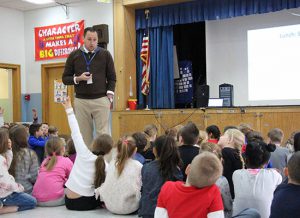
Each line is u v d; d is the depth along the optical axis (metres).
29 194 3.85
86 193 3.62
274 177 2.50
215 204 1.85
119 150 3.43
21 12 8.62
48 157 4.01
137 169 3.39
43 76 8.47
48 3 8.08
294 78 6.84
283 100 6.94
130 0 7.45
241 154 3.15
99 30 7.57
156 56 7.71
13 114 8.59
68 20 8.12
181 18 7.38
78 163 3.65
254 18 7.18
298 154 1.96
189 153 3.06
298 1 6.40
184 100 7.78
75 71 3.65
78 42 8.00
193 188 1.89
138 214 3.20
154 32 7.71
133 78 7.78
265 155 2.61
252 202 2.46
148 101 7.73
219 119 6.38
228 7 6.96
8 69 8.55
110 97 3.65
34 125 4.99
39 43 8.49
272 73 7.03
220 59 7.52
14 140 3.88
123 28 7.54
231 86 6.83
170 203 1.91
